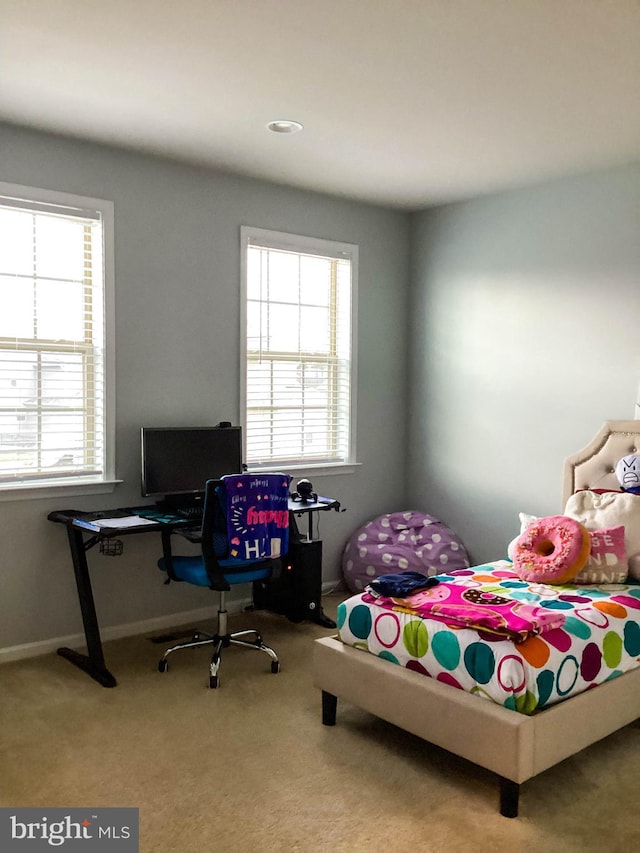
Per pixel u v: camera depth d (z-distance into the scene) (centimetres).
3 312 365
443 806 247
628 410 414
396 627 288
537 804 249
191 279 425
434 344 521
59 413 384
